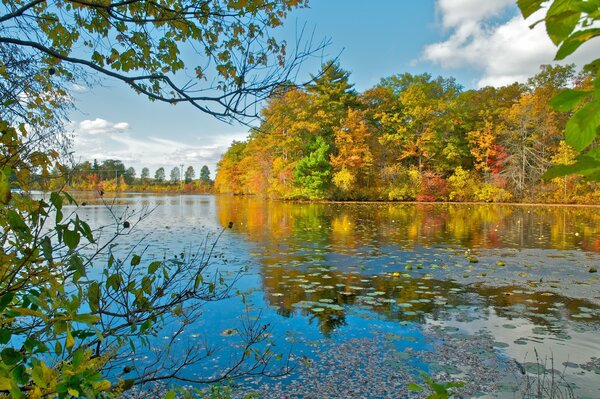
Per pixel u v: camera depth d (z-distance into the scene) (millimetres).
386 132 32188
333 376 3139
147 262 6352
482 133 30000
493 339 3844
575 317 4457
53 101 2096
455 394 2881
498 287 5684
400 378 3125
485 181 29359
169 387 2830
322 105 29891
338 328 4121
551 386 2984
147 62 2092
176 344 3586
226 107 1685
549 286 5734
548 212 19703
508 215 17875
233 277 6078
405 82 34469
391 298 5152
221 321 4168
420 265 6910
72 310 957
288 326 4141
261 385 2986
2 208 958
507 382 3053
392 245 9352
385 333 3996
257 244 9367
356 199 30375
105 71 1538
